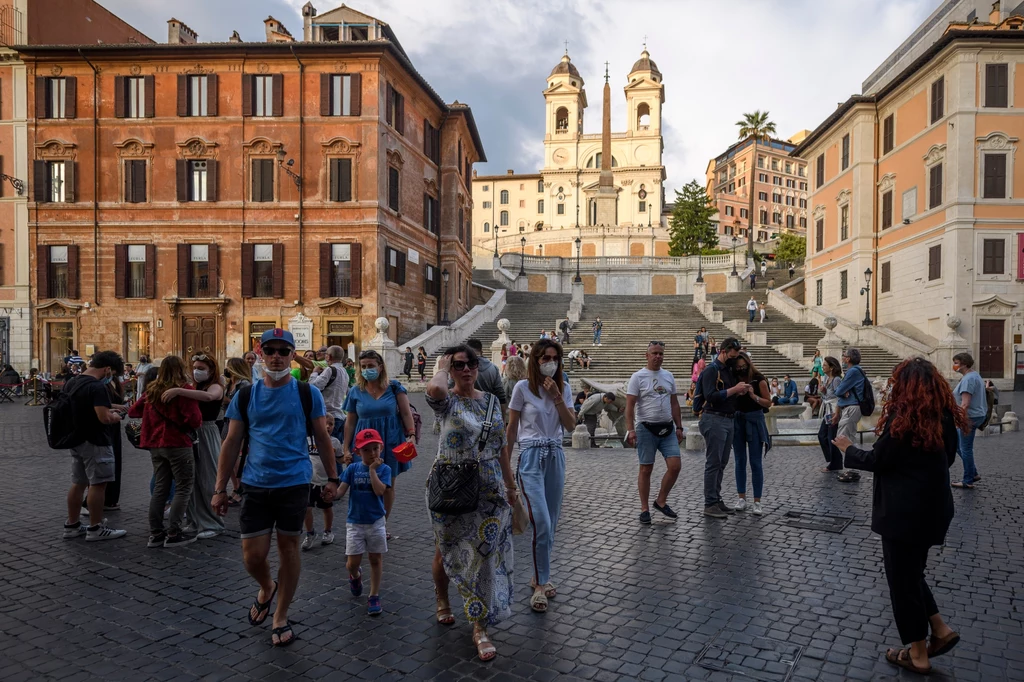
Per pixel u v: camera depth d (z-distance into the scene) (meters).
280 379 4.91
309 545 6.99
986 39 29.72
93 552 6.92
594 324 33.88
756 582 5.89
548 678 4.25
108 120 31.50
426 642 4.79
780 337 35.47
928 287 32.03
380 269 31.36
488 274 60.19
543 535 5.45
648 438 7.74
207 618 5.24
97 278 31.69
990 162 30.17
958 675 4.25
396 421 6.61
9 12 32.56
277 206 31.27
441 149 40.03
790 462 11.86
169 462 7.08
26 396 28.17
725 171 115.31
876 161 36.88
